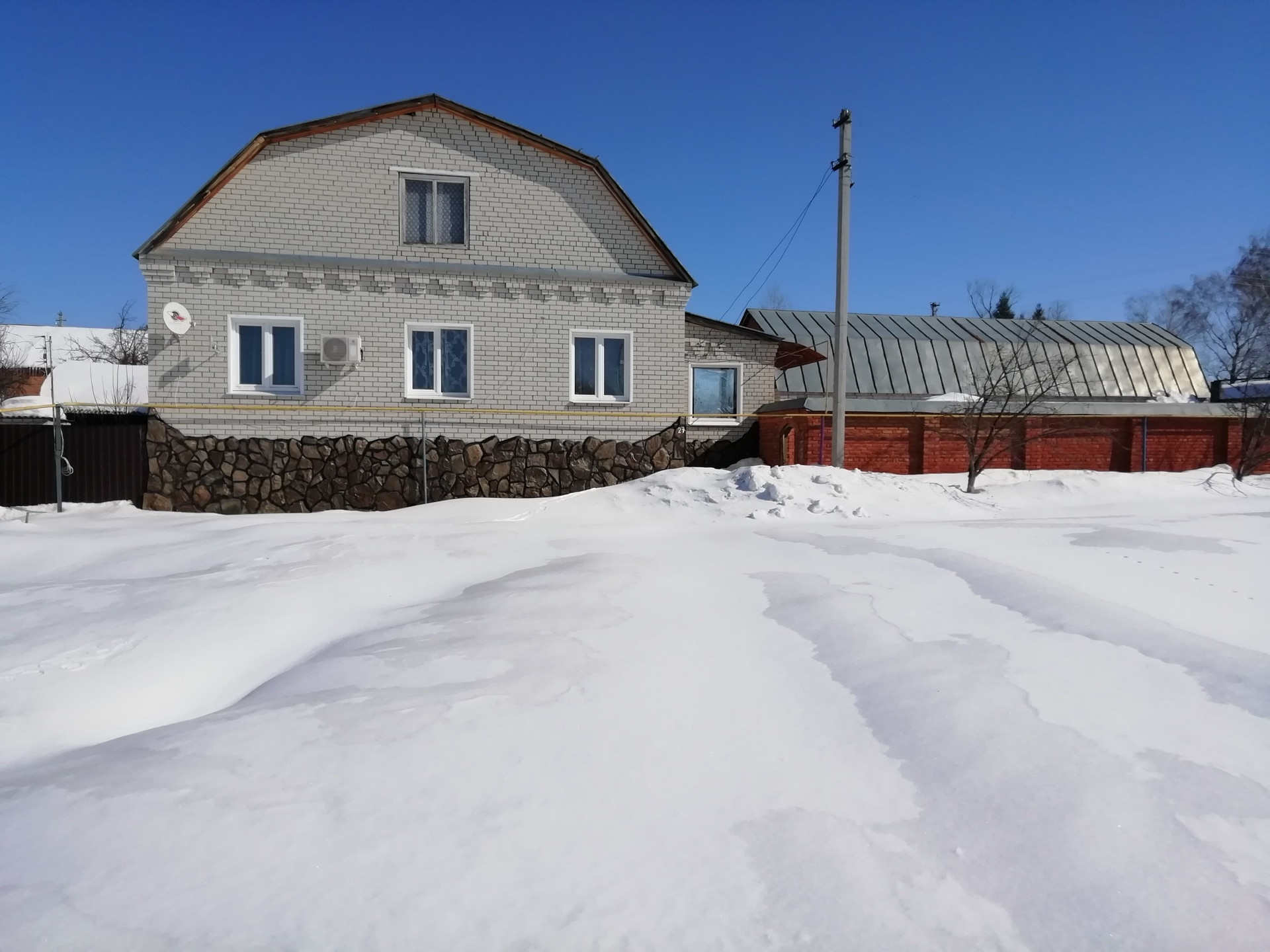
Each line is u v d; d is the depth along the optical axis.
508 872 2.69
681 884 2.63
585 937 2.38
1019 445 14.51
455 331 13.41
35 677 4.93
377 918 2.46
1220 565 6.94
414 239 13.54
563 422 13.61
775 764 3.45
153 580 7.36
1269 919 2.42
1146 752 3.41
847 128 12.94
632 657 4.77
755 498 11.09
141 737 3.90
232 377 12.59
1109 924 2.41
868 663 4.57
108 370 24.73
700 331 15.52
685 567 7.22
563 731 3.77
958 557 7.13
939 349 20.59
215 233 12.66
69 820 3.02
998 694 4.02
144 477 12.22
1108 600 5.73
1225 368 38.22
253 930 2.40
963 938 2.36
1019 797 3.11
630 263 14.12
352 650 5.09
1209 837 2.81
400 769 3.41
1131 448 15.86
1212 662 4.37
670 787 3.26
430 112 13.41
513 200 13.73
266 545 8.62
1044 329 22.89
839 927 2.41
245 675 5.19
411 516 11.02
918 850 2.80
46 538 9.45
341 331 12.86
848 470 12.49
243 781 3.31
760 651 4.91
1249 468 14.38
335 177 13.08
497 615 5.68
